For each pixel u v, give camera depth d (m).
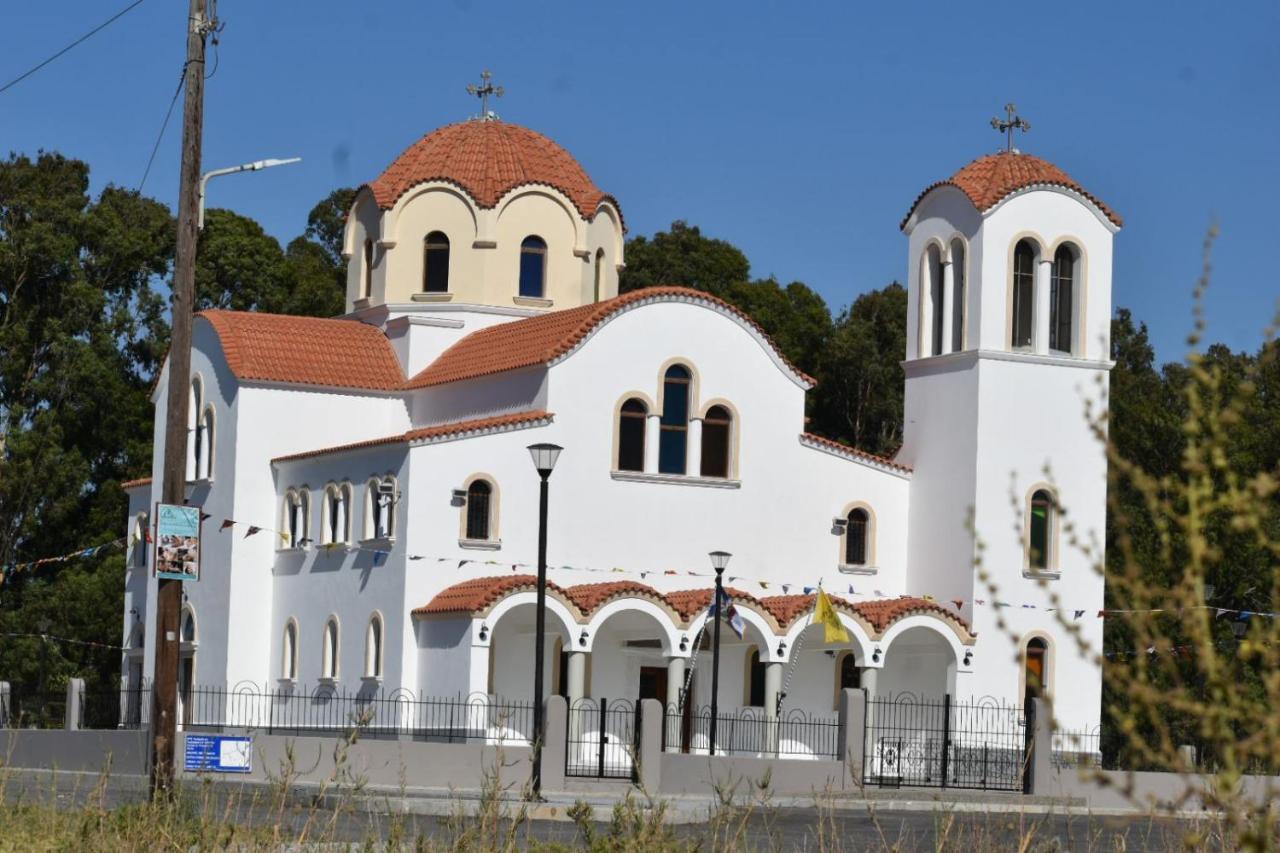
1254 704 10.85
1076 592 57.47
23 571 82.25
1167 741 10.55
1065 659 57.06
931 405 59.44
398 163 65.81
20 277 82.88
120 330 85.06
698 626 53.53
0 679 78.38
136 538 68.56
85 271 85.62
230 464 60.50
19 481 80.19
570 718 51.81
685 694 54.03
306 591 58.38
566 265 64.12
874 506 59.31
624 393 56.34
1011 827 22.38
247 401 60.41
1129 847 31.73
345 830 28.11
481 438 54.44
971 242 58.41
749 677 57.69
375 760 44.75
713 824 23.05
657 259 99.81
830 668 58.25
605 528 55.75
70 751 50.19
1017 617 56.81
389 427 62.38
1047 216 58.47
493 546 54.31
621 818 22.81
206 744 31.92
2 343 82.12
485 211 63.34
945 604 57.78
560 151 66.94
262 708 59.56
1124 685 10.42
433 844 21.58
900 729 57.53
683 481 56.78
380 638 54.38
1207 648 10.07
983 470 57.09
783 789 47.06
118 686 77.69
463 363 60.62
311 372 61.41
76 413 83.31
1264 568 57.94
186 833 22.38
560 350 55.53
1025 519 57.09
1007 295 57.97
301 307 94.88
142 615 67.62
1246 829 10.29
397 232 64.19
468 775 45.47
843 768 47.81
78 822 23.48
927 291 60.31
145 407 85.56
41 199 85.94
